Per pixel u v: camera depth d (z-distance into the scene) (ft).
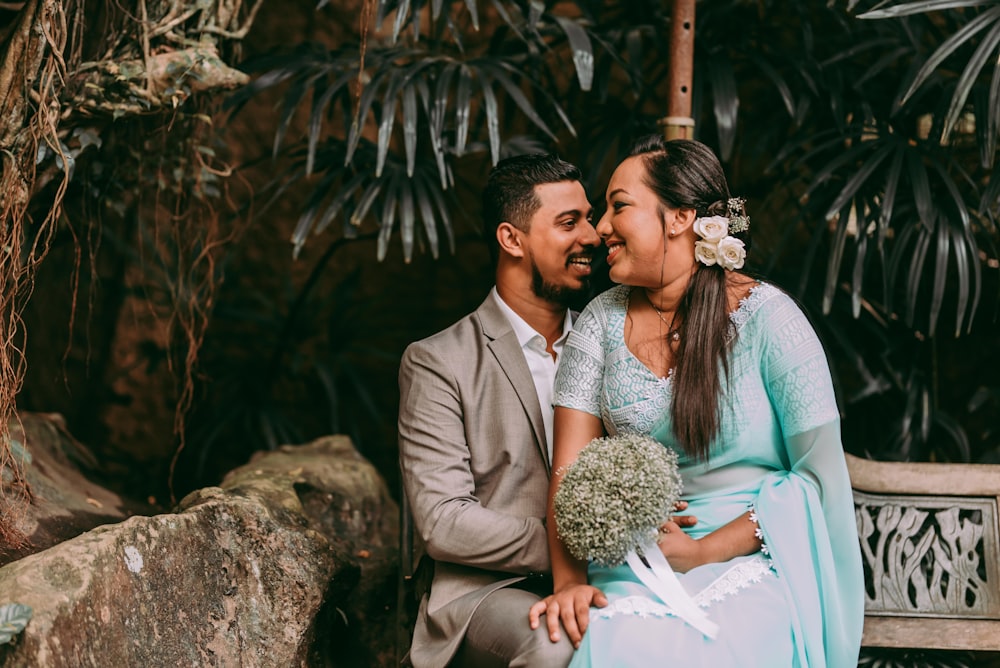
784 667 7.57
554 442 8.54
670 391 8.10
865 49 11.64
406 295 16.76
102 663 7.31
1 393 9.09
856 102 11.98
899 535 9.60
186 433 15.78
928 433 12.11
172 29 10.16
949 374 13.53
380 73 11.31
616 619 7.48
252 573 8.98
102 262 15.99
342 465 12.44
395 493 16.57
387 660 10.43
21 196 9.19
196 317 15.98
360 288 16.71
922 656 9.71
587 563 8.36
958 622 9.45
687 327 8.06
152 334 15.93
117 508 11.00
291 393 16.51
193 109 11.19
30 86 9.02
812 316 12.00
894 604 9.50
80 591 7.28
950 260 12.53
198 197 11.97
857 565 8.13
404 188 11.57
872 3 11.92
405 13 10.66
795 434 7.97
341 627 10.26
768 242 13.97
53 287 15.79
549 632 7.63
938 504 9.64
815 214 12.07
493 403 8.98
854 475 9.65
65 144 9.76
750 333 8.05
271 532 9.34
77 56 9.68
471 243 16.56
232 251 15.92
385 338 16.87
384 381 16.79
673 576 7.64
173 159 11.40
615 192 8.25
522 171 9.16
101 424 15.90
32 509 9.50
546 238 9.03
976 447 13.37
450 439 8.80
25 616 6.82
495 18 15.90
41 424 11.59
